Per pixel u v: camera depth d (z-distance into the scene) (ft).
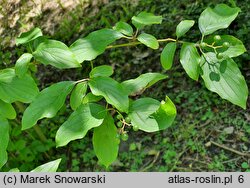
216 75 3.77
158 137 10.77
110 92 3.65
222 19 4.00
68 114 12.09
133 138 11.04
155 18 4.38
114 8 14.29
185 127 10.60
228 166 9.54
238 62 10.79
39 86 13.39
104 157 3.70
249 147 9.71
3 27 15.80
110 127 3.73
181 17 12.59
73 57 3.87
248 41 11.10
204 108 10.77
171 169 9.95
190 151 10.19
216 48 3.97
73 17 14.58
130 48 12.85
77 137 3.47
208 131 10.33
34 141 10.88
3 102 3.84
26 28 15.26
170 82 11.63
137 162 10.45
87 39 4.07
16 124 10.44
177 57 11.94
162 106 3.56
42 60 3.90
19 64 3.92
